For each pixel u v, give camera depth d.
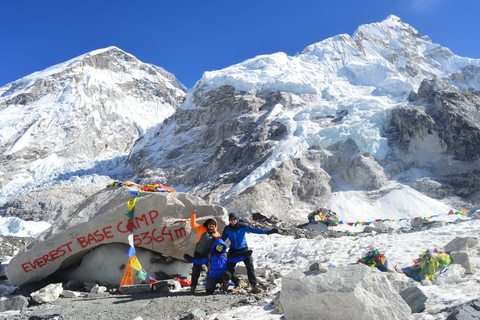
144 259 8.17
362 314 3.74
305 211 40.25
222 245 6.59
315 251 10.03
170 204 8.09
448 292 4.75
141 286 7.18
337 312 3.86
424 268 5.84
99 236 7.93
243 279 7.61
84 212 8.20
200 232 6.98
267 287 6.65
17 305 6.41
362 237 11.48
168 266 8.29
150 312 5.61
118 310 5.86
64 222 8.22
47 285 7.61
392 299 3.90
